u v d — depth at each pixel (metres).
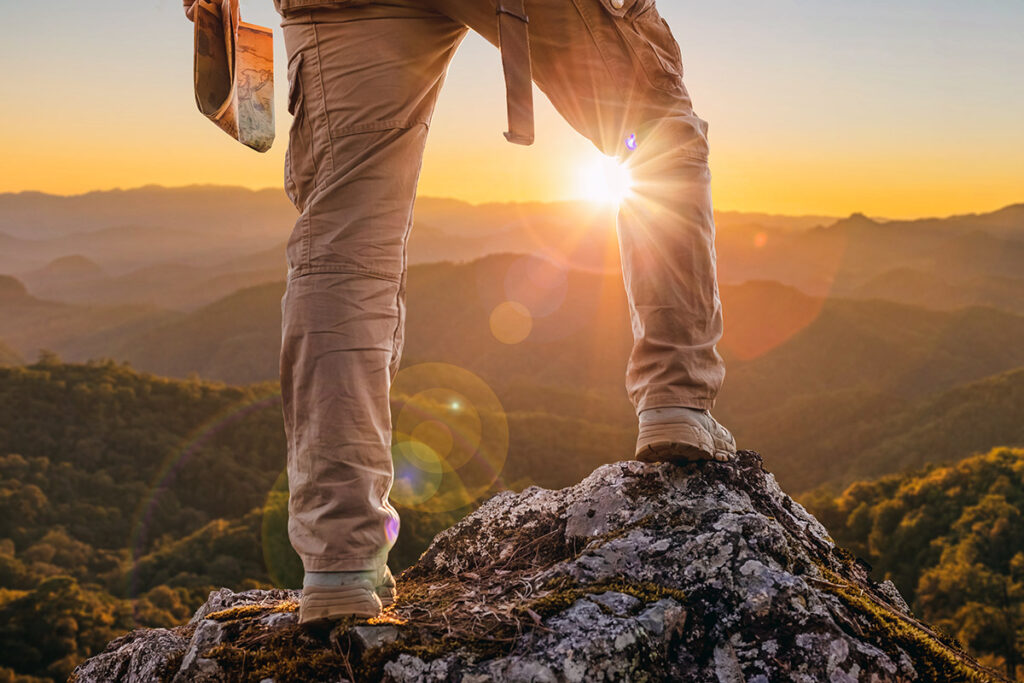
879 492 78.75
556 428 129.50
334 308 1.46
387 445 1.50
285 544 71.00
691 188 1.62
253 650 1.46
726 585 1.45
